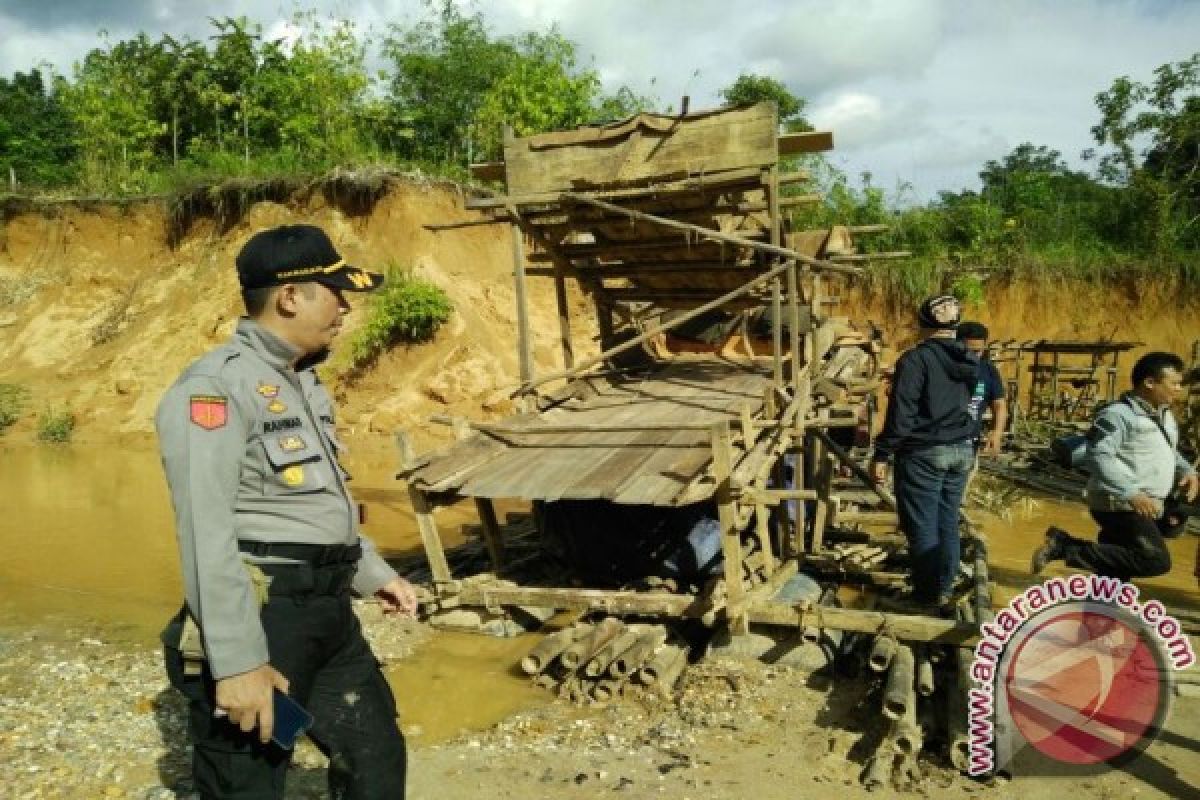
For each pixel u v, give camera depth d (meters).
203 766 2.23
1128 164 21.25
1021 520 9.37
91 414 15.45
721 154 6.21
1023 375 18.72
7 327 18.27
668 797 3.64
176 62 22.17
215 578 2.04
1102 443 4.93
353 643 2.56
